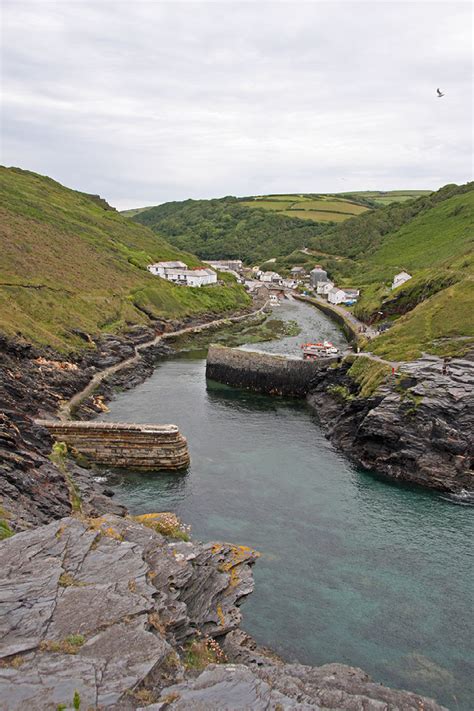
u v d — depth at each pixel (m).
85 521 31.66
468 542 42.06
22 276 110.94
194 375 95.38
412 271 162.62
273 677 22.36
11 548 25.61
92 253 152.50
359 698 21.23
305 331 133.38
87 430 56.12
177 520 40.25
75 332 97.69
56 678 17.81
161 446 54.66
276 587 35.81
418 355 69.38
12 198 168.38
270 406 77.38
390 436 55.53
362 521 45.00
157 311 135.62
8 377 63.47
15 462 40.12
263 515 45.38
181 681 19.44
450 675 29.38
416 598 35.34
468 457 52.47
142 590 23.33
